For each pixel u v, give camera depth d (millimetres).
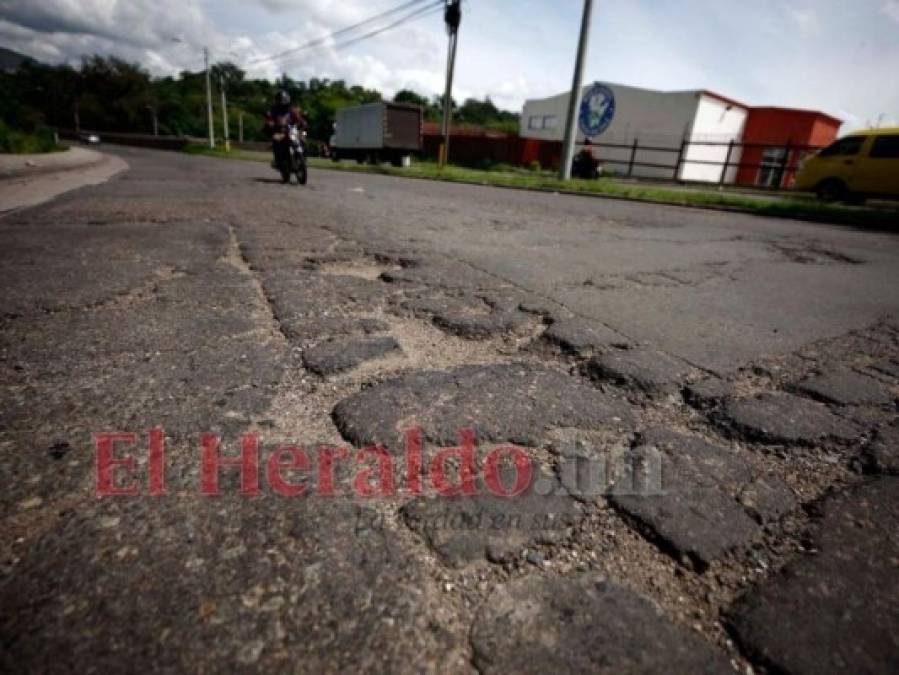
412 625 833
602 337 2143
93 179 8820
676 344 2129
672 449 1368
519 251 4020
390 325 2166
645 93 26625
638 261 3922
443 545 997
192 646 781
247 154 29391
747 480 1257
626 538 1047
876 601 928
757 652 826
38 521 1003
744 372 1891
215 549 955
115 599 847
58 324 2000
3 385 1513
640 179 21766
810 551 1039
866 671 808
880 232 6891
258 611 839
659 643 830
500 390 1627
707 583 953
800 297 3090
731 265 3992
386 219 5359
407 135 22375
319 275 2949
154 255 3223
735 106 26531
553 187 11617
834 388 1798
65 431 1300
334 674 753
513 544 1012
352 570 926
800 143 26000
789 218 8086
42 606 829
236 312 2223
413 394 1564
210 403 1457
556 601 894
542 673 772
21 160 8961
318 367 1709
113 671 743
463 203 7637
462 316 2320
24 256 3035
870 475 1312
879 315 2771
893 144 10656
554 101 31922
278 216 5160
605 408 1560
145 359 1717
